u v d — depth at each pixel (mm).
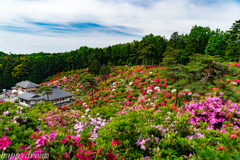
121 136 3006
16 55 136375
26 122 4938
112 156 2109
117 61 67750
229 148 2010
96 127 4316
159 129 3389
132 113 3258
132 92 31531
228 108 4707
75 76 59500
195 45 41062
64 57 75125
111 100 30938
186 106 5180
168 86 28719
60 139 2096
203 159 1657
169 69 24203
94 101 31750
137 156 2771
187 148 2678
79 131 3848
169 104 20844
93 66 57531
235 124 4258
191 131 3467
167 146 2902
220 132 3586
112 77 52188
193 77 17469
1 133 3434
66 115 6930
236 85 21234
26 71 63719
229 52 31453
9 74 62000
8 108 5621
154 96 27406
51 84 57719
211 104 4766
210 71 18109
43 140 1938
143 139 3041
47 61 68375
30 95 37406
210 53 37594
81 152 1849
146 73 40969
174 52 35844
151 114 4320
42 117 6988
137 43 58781
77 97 43312
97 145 2342
